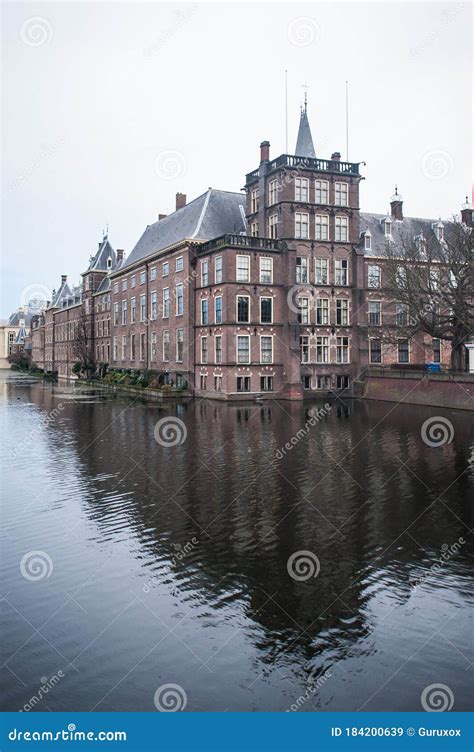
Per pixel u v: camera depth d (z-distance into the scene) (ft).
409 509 49.62
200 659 27.45
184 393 166.30
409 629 29.91
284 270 155.74
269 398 154.92
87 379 254.27
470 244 126.93
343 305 163.53
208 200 179.93
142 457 72.49
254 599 33.30
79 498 53.72
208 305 160.97
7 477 62.28
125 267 223.92
